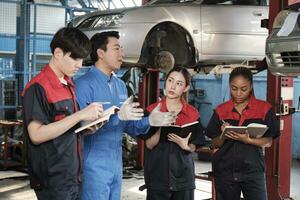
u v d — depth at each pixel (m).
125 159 7.40
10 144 6.89
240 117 3.22
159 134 3.00
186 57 5.42
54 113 2.33
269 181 4.89
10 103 8.06
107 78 2.85
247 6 5.45
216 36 5.36
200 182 6.39
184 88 3.03
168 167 2.99
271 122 3.20
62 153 2.30
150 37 5.32
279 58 3.55
